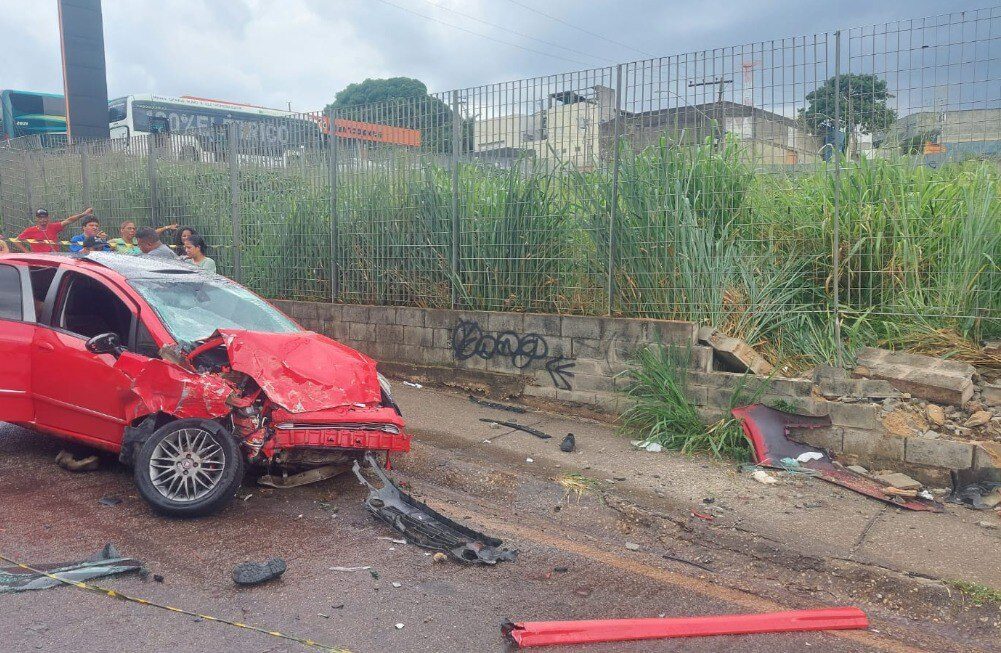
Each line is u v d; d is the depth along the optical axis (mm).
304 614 3682
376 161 9234
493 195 8227
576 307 7789
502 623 3639
